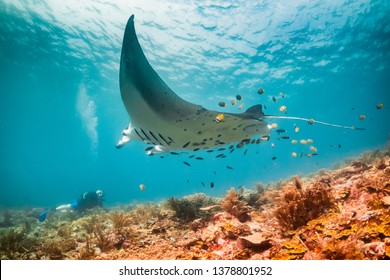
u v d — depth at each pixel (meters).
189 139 5.47
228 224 4.00
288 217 3.70
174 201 5.73
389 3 18.91
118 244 4.49
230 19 19.19
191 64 24.38
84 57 23.06
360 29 21.78
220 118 4.75
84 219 6.81
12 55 22.73
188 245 3.95
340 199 4.14
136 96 4.55
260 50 23.12
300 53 24.23
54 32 19.42
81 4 16.72
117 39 20.34
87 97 34.34
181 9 17.81
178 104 4.78
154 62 23.52
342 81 32.88
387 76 33.69
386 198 3.38
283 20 19.78
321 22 20.42
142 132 5.75
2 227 10.17
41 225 8.36
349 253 2.60
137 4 17.03
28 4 16.59
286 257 2.91
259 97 34.00
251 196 6.27
